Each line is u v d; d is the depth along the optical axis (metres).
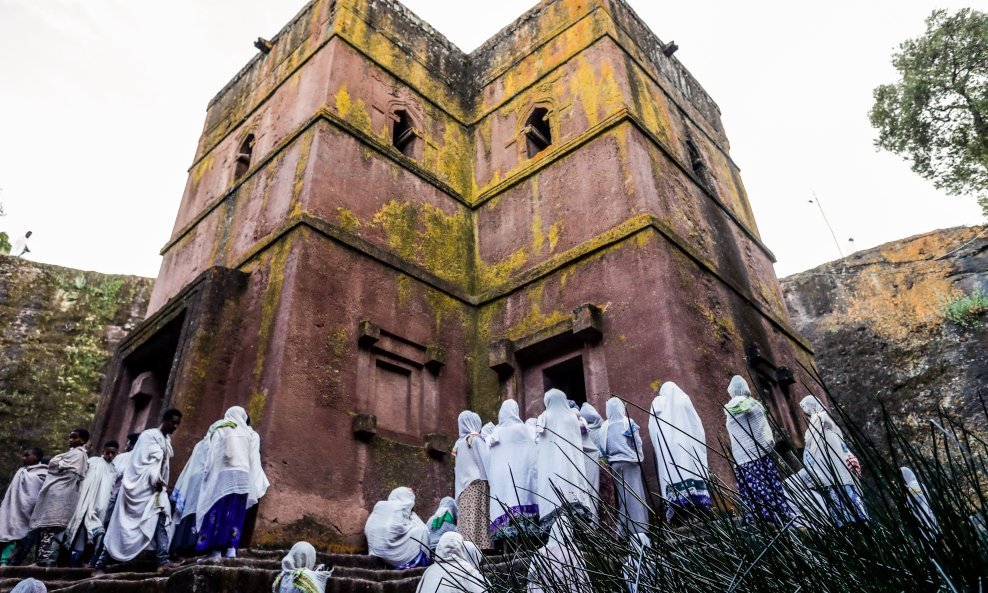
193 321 8.38
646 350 7.95
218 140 12.68
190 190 12.81
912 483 6.16
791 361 10.52
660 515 2.40
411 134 11.17
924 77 13.34
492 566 3.08
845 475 4.67
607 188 9.48
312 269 8.37
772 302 11.45
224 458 5.89
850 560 1.89
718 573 2.14
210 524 5.59
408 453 8.25
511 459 6.36
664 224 8.94
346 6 11.21
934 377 13.45
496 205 11.03
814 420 5.25
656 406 6.51
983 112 12.54
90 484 6.86
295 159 9.62
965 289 14.15
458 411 9.16
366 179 9.79
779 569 1.97
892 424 1.90
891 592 1.76
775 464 2.28
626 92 10.30
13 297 14.74
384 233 9.60
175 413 6.64
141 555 6.11
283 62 11.86
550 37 11.87
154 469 6.05
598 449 6.31
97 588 5.15
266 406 7.23
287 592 4.88
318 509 7.04
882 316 14.92
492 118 12.09
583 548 2.59
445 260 10.34
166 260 12.05
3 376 13.77
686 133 11.95
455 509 7.20
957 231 15.05
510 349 9.27
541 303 9.44
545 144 11.70
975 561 1.61
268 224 9.39
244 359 8.08
